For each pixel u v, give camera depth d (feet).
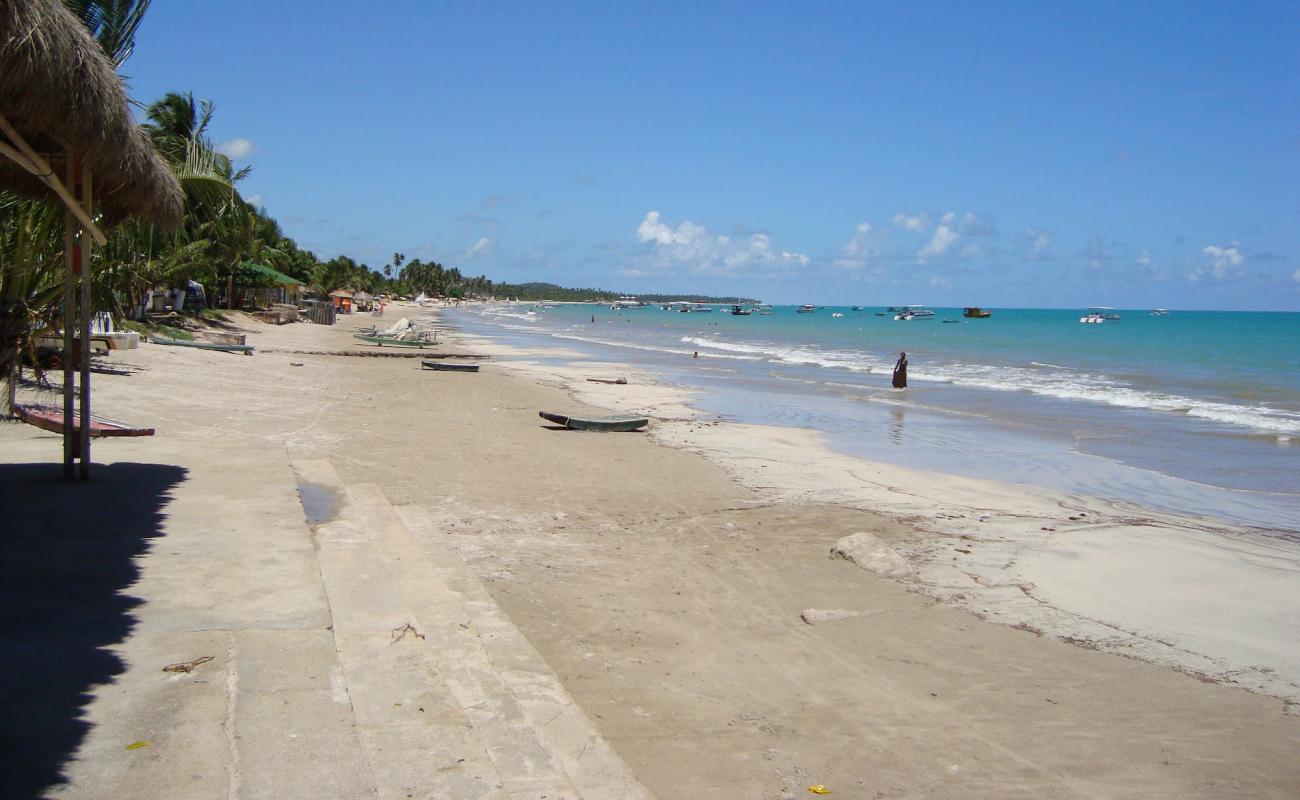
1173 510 40.83
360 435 50.34
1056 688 20.58
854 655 22.09
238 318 161.99
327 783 11.03
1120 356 157.99
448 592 20.34
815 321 428.97
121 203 25.36
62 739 11.59
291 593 17.56
